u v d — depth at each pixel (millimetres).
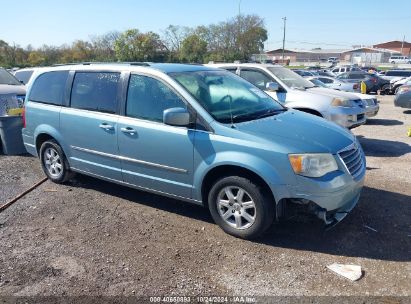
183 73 4785
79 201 5391
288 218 4316
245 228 4156
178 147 4379
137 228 4551
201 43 65375
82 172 5594
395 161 7371
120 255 3961
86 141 5305
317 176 3828
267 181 3896
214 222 4664
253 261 3814
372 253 3908
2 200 5449
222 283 3480
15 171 6785
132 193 5645
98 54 70750
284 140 3961
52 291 3402
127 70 4938
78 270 3707
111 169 5117
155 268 3723
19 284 3508
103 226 4621
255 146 3953
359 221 4590
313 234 4293
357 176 4176
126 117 4848
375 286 3396
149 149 4621
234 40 68000
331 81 20750
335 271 3592
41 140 6145
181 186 4492
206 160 4199
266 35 68500
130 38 66562
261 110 4824
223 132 4137
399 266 3676
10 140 7652
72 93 5504
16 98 8539
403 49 123000
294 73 9422
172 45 67438
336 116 8070
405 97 14328
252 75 8852
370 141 9430
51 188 5910
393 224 4516
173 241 4234
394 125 12047
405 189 5672
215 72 5230
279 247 4059
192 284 3469
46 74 5965
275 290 3371
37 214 4984
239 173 4160
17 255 3994
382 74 31438
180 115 4160
